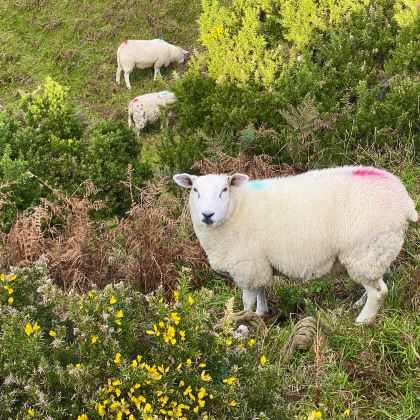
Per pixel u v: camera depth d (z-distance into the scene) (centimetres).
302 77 778
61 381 337
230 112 778
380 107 707
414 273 491
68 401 343
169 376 339
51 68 1150
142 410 318
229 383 341
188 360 342
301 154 695
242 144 709
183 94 857
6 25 1228
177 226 618
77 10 1230
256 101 774
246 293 505
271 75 816
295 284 535
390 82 737
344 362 425
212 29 916
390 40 810
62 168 717
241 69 846
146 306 393
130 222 614
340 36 830
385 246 449
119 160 748
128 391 336
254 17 918
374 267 454
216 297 538
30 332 346
